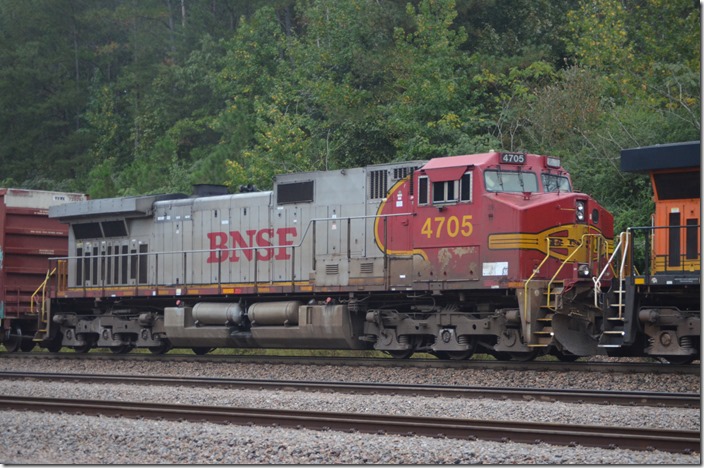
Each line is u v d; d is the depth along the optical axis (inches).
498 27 2522.1
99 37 3875.5
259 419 802.8
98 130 3511.3
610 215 1272.1
